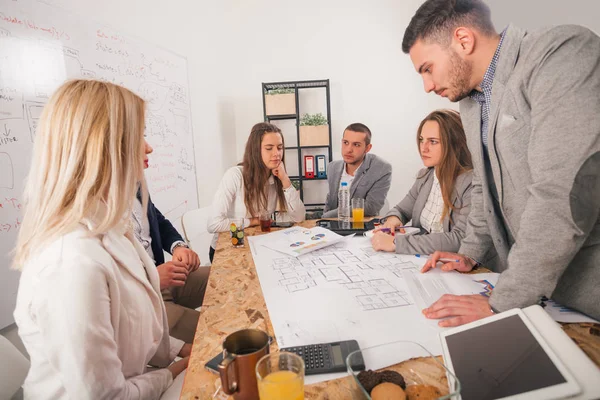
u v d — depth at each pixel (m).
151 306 0.91
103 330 0.70
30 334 0.73
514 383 0.54
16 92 1.65
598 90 0.72
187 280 1.69
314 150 3.94
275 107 3.52
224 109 3.81
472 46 0.95
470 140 1.19
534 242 0.75
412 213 1.98
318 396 0.59
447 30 0.95
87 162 0.76
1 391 0.85
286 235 1.58
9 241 1.60
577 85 0.73
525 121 0.91
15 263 0.78
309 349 0.69
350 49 3.77
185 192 3.16
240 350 0.63
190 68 3.23
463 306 0.81
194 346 0.75
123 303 0.80
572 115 0.72
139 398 0.78
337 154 3.93
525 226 0.77
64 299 0.68
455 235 1.34
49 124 0.77
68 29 1.96
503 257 1.17
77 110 0.77
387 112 3.85
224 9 3.73
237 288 1.04
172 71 2.94
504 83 0.93
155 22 2.79
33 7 1.75
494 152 1.02
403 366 0.64
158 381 0.85
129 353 0.82
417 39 1.00
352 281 1.05
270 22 3.75
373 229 1.66
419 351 0.68
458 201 1.52
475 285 0.99
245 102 3.89
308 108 3.87
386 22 3.73
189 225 2.18
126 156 0.82
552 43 0.79
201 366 0.69
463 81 1.00
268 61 3.81
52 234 0.74
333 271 1.14
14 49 1.65
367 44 3.77
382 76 3.80
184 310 1.40
